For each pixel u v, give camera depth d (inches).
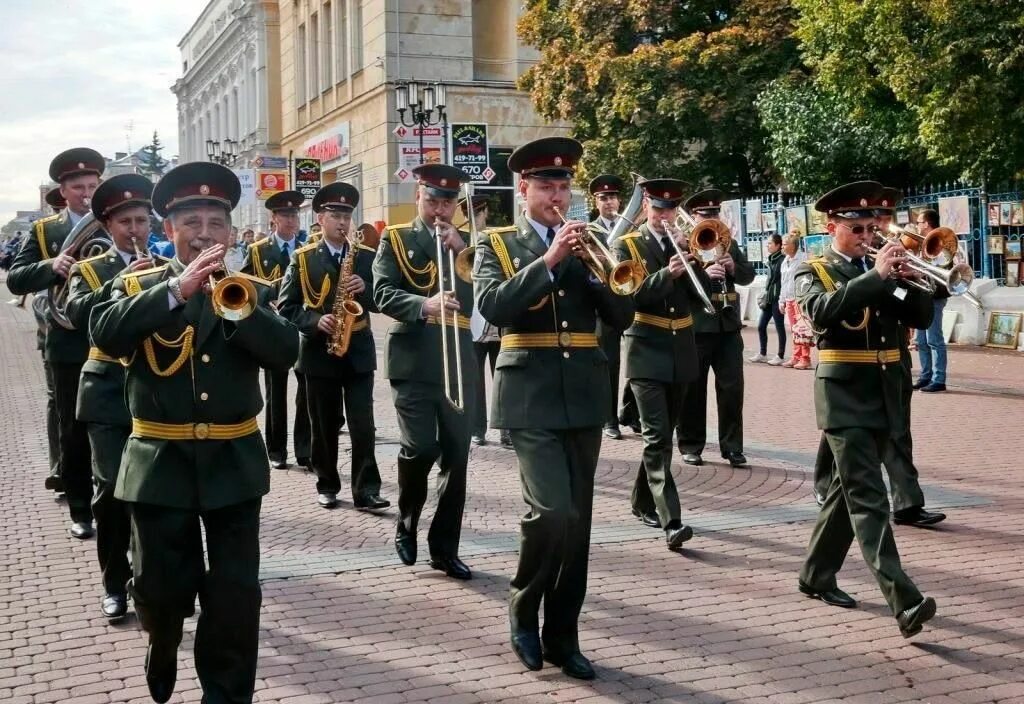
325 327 321.1
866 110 759.1
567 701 191.3
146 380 172.9
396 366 269.4
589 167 976.3
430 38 1258.0
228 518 174.6
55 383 285.3
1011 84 645.9
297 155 1667.1
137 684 200.5
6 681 201.8
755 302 893.2
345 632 225.5
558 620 204.2
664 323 299.0
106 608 234.1
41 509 334.0
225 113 2176.4
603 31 981.8
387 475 382.3
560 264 210.2
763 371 645.3
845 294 218.4
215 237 177.9
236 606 170.1
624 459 402.3
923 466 377.1
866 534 218.4
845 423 222.8
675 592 248.4
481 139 856.3
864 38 693.3
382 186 1272.1
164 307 163.6
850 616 232.1
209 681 171.2
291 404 544.7
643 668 205.6
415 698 193.0
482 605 242.4
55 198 347.6
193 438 171.3
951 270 220.7
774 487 351.6
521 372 207.8
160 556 170.7
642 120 934.4
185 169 175.2
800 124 816.9
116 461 231.0
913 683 197.5
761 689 195.6
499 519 316.2
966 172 694.5
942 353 542.0
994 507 320.2
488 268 209.9
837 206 233.1
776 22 916.6
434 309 253.0
